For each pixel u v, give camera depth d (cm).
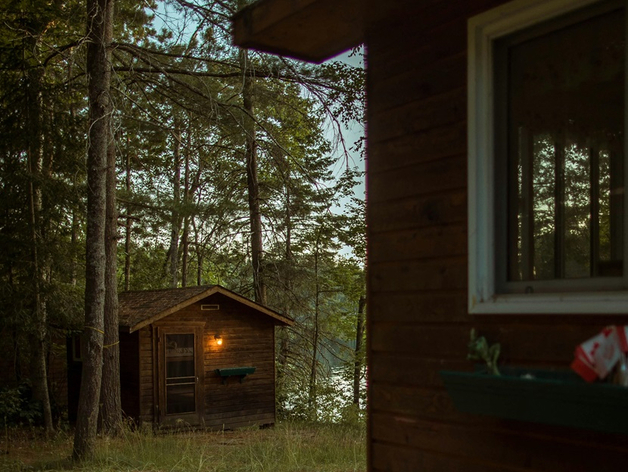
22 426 1295
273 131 1677
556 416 205
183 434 1277
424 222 281
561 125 243
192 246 2444
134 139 1680
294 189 1725
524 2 245
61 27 1352
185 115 1372
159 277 2330
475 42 261
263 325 1494
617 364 194
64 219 1227
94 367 944
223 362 1422
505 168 254
